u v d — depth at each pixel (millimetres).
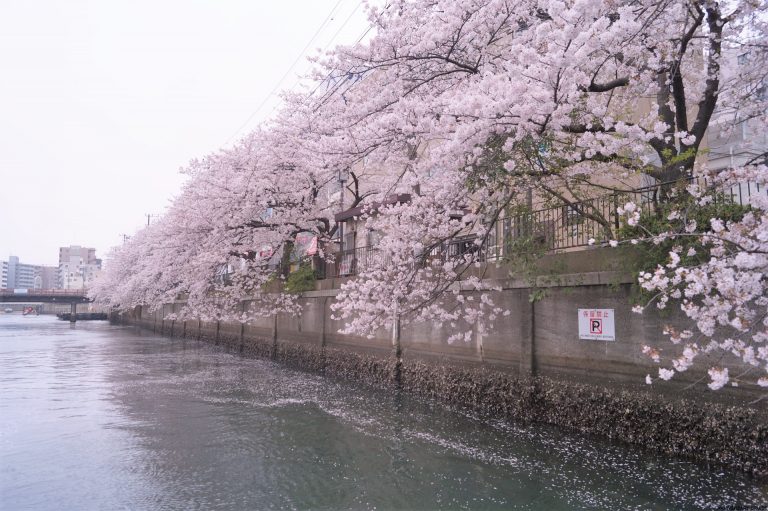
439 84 11273
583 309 9875
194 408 13188
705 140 13047
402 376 14750
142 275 34688
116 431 11023
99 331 54781
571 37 6520
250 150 20906
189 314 30172
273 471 8414
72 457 9273
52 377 19422
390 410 12422
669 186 8695
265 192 19859
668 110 9375
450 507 6840
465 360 12672
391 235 11992
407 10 11148
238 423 11539
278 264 23578
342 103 13984
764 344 7172
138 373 20297
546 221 10281
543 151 8688
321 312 19594
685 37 8383
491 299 11844
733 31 9477
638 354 8914
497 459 8562
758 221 6270
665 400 8430
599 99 10430
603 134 7871
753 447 7254
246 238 21844
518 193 9648
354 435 10367
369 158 12227
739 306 5586
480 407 11844
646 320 8805
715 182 7000
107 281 57031
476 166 8594
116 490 7707
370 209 16609
